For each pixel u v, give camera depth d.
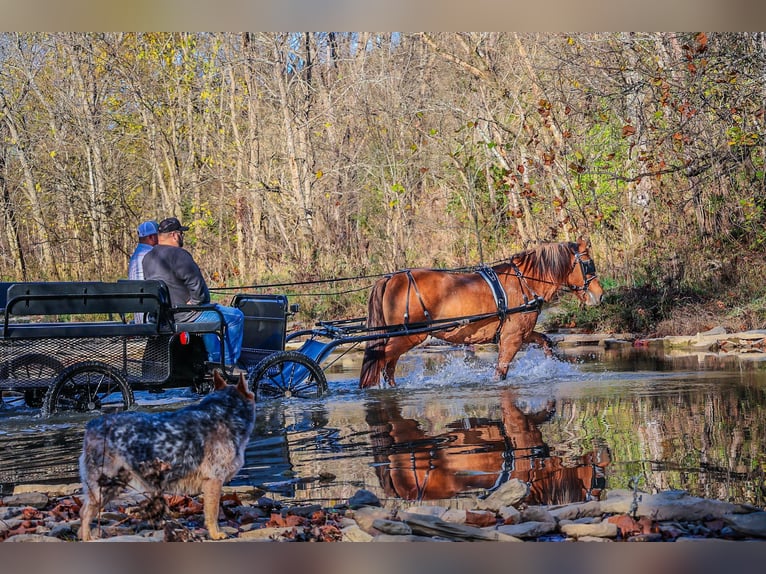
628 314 17.66
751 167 17.88
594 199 19.91
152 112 26.38
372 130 27.17
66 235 28.06
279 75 25.38
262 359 10.53
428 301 11.14
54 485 6.54
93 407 9.22
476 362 14.25
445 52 24.09
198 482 5.39
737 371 11.89
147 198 29.72
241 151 26.67
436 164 26.83
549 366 12.48
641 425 8.34
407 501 6.08
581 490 6.23
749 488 6.13
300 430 8.47
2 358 8.90
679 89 16.06
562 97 20.42
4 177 26.23
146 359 9.43
